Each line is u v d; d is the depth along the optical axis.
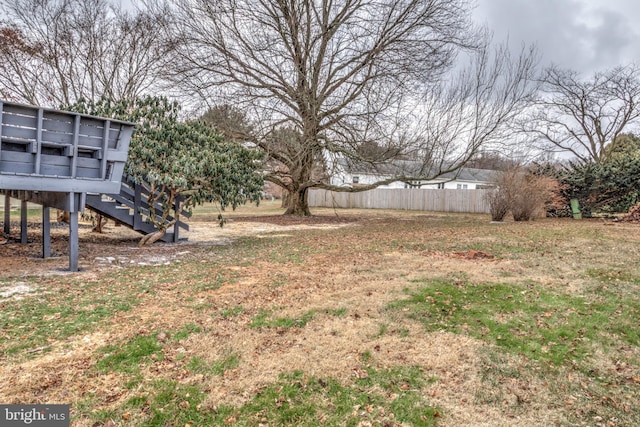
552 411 2.25
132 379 2.41
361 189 15.38
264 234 10.10
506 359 2.84
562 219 14.86
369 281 4.76
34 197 6.34
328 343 3.00
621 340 3.14
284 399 2.27
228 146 7.63
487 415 2.20
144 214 7.78
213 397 2.26
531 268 5.39
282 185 16.42
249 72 12.74
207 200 7.46
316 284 4.64
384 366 2.68
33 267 5.25
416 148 13.94
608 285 4.49
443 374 2.61
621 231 9.78
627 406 2.30
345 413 2.16
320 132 13.73
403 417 2.14
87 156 5.14
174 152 6.55
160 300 3.95
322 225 12.90
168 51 11.99
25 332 3.01
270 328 3.26
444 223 13.51
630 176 14.43
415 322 3.46
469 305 3.89
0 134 4.19
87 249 6.92
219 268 5.57
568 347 3.03
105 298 3.94
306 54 12.55
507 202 13.87
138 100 6.94
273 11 12.34
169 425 2.01
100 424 1.98
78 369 2.50
